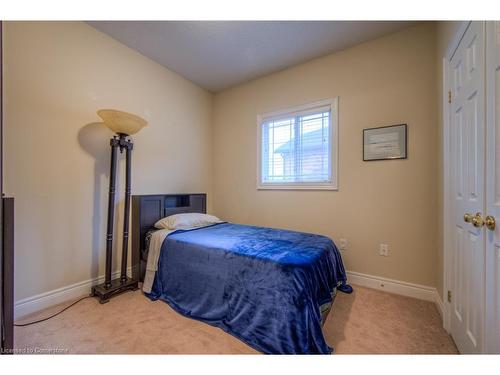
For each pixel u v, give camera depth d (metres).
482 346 1.05
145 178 2.52
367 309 1.79
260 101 2.97
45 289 1.77
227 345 1.37
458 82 1.37
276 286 1.36
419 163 2.00
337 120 2.39
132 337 1.44
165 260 1.99
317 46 2.31
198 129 3.21
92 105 2.05
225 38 2.20
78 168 1.96
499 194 0.93
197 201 3.02
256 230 2.33
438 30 1.82
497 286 0.94
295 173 2.73
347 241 2.34
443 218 1.66
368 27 2.03
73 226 1.93
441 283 1.73
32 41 1.69
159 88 2.66
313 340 1.24
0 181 0.86
